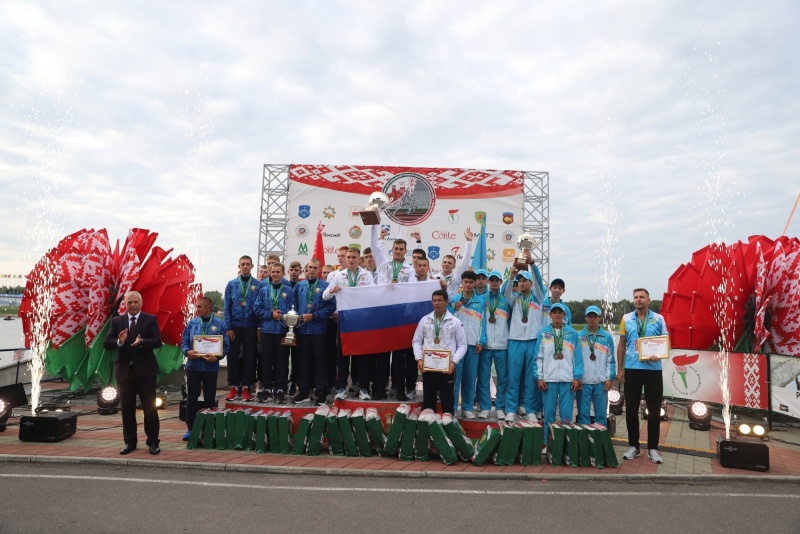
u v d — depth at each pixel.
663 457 7.60
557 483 6.15
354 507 5.02
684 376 11.26
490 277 8.08
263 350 8.42
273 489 5.58
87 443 7.67
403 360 8.10
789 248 11.86
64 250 12.20
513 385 7.96
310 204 16.72
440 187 16.89
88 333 11.42
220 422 7.46
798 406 9.55
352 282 8.38
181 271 12.80
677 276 13.17
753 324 12.31
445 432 6.89
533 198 17.09
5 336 26.27
